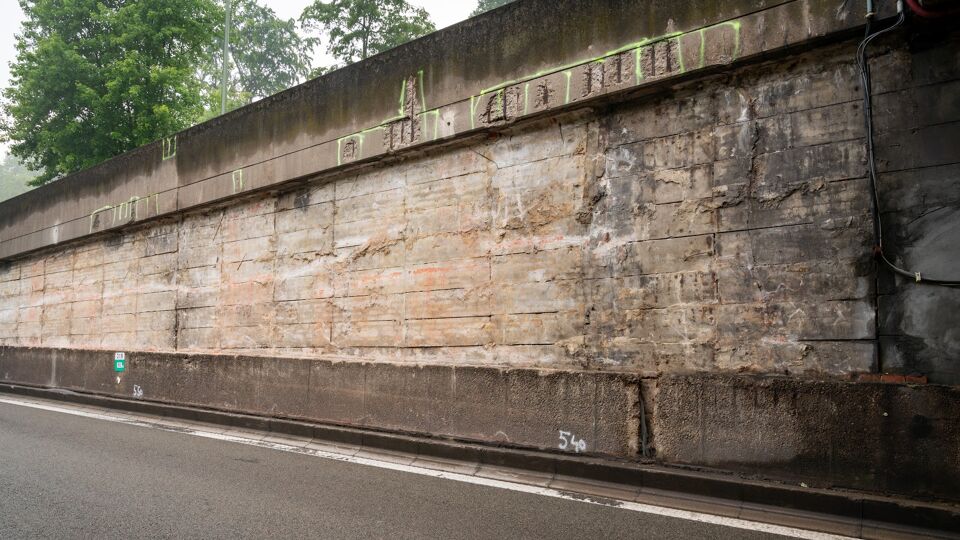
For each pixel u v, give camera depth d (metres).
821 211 4.81
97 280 12.50
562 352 6.00
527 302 6.31
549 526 4.23
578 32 6.07
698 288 5.31
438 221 7.17
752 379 4.77
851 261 4.64
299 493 5.11
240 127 9.55
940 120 4.40
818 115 4.89
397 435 6.74
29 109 17.70
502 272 6.54
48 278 13.95
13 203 15.05
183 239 10.64
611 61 5.82
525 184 6.48
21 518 4.46
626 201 5.79
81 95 17.25
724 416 4.86
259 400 8.41
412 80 7.40
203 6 19.00
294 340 8.58
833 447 4.40
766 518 4.28
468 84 6.86
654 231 5.59
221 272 9.84
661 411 5.18
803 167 4.92
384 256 7.66
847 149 4.75
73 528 4.23
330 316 8.18
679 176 5.51
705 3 5.33
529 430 5.85
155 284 11.09
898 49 4.58
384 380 7.05
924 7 4.30
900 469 4.16
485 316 6.61
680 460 5.04
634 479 5.03
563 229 6.15
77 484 5.41
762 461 4.66
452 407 6.43
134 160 11.60
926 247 4.36
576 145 6.17
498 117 6.54
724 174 5.28
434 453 6.26
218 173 9.81
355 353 7.80
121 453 6.80
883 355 4.45
